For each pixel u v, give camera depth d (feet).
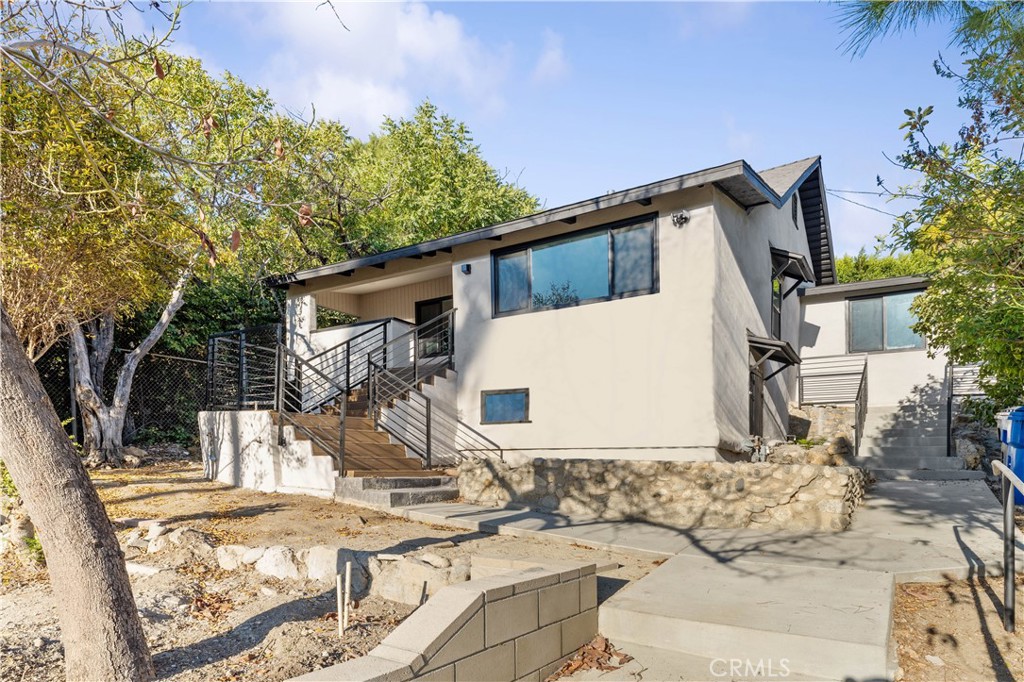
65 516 14.01
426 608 12.96
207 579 21.12
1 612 18.97
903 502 30.73
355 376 49.60
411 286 55.16
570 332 39.09
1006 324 22.81
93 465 45.44
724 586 18.92
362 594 19.85
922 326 32.99
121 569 14.57
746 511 27.12
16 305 30.58
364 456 35.96
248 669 14.47
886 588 18.19
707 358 34.19
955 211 21.53
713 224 34.83
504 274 42.68
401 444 39.88
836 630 15.03
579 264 39.34
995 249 21.17
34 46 19.60
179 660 15.14
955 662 14.92
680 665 15.47
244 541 24.61
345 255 70.90
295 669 14.33
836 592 17.94
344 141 59.82
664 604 17.43
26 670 14.96
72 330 42.73
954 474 38.04
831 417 53.36
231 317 65.16
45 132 27.78
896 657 14.92
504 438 41.42
